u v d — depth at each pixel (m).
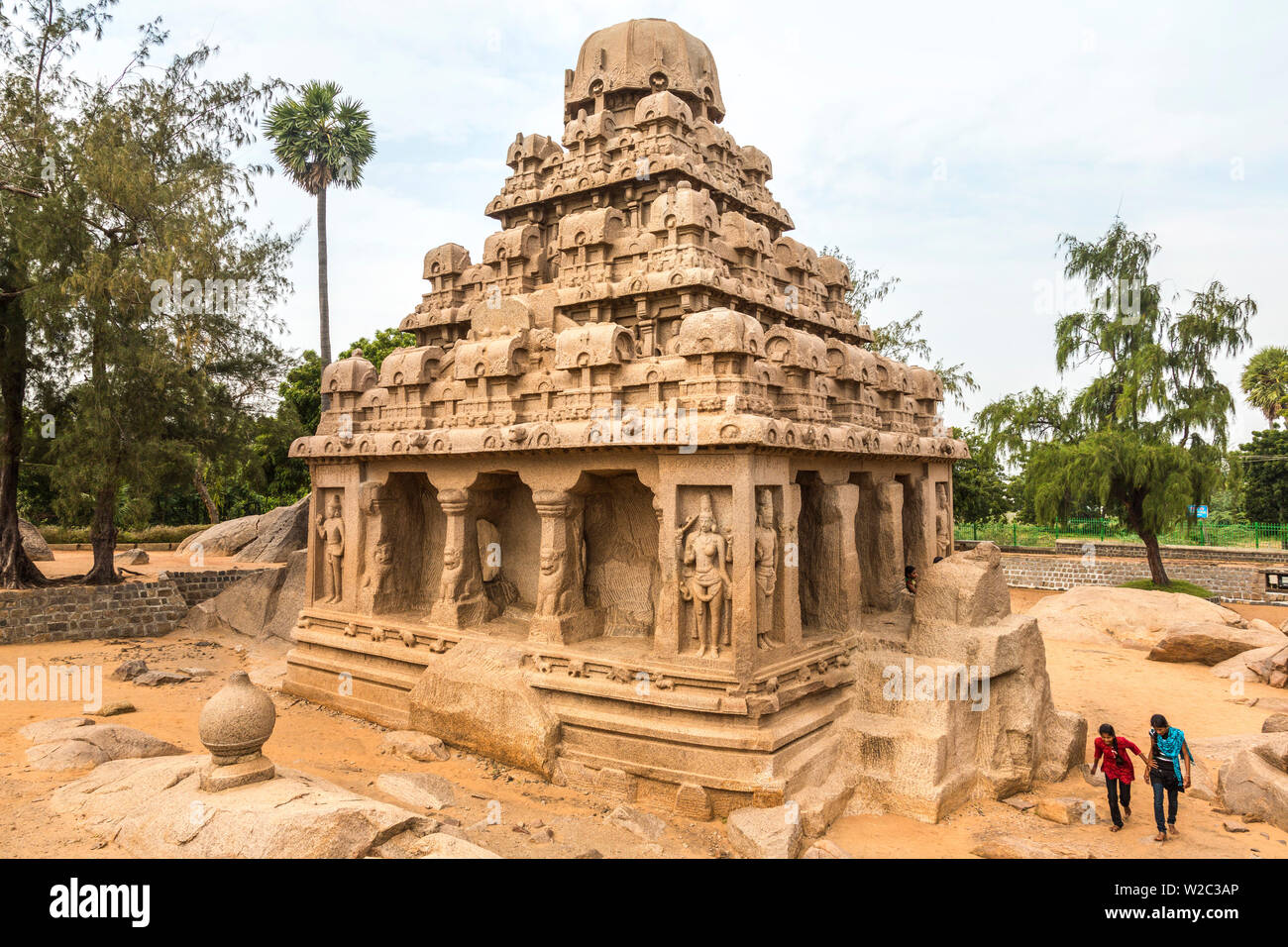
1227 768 10.80
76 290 17.22
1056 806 10.01
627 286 12.01
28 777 8.59
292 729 12.47
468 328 15.05
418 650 12.55
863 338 16.50
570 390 11.30
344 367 14.52
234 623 19.67
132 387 18.58
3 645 17.41
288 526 28.09
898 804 9.98
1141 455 26.84
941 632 11.24
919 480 15.16
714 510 10.05
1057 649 21.19
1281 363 51.91
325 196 37.09
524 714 10.63
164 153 20.36
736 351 9.91
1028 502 39.12
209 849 6.47
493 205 15.51
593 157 14.24
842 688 11.23
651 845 8.40
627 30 14.95
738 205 14.88
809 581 12.21
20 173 18.08
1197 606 21.86
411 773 10.06
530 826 8.62
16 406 19.00
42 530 33.69
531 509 13.23
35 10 18.91
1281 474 45.59
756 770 9.24
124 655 17.02
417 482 14.43
